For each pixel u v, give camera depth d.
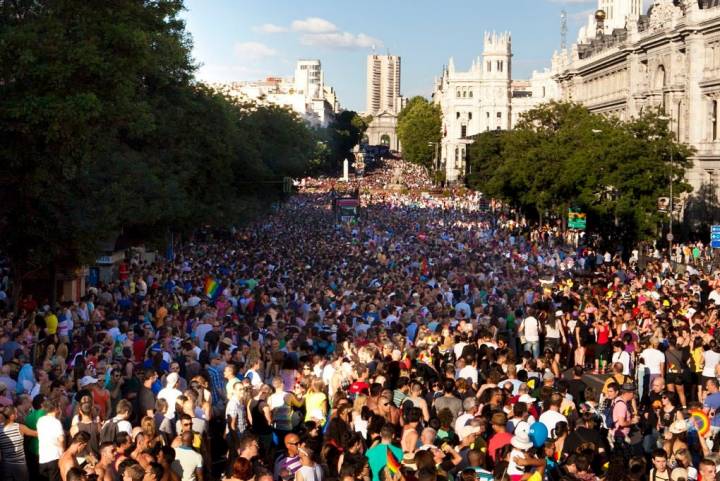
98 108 29.91
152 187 46.88
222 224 72.44
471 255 63.25
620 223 74.06
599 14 156.50
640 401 26.59
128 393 21.98
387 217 122.38
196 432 19.27
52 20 30.81
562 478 16.38
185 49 55.06
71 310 34.28
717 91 92.12
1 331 27.25
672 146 73.25
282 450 20.81
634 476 16.34
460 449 17.98
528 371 24.72
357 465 15.55
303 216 123.69
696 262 73.81
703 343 28.06
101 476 16.23
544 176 91.06
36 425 19.22
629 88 115.94
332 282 47.06
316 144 170.25
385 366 23.80
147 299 37.31
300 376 23.42
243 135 85.38
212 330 28.72
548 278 53.28
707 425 20.58
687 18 95.50
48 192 34.66
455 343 28.16
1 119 29.58
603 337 32.22
